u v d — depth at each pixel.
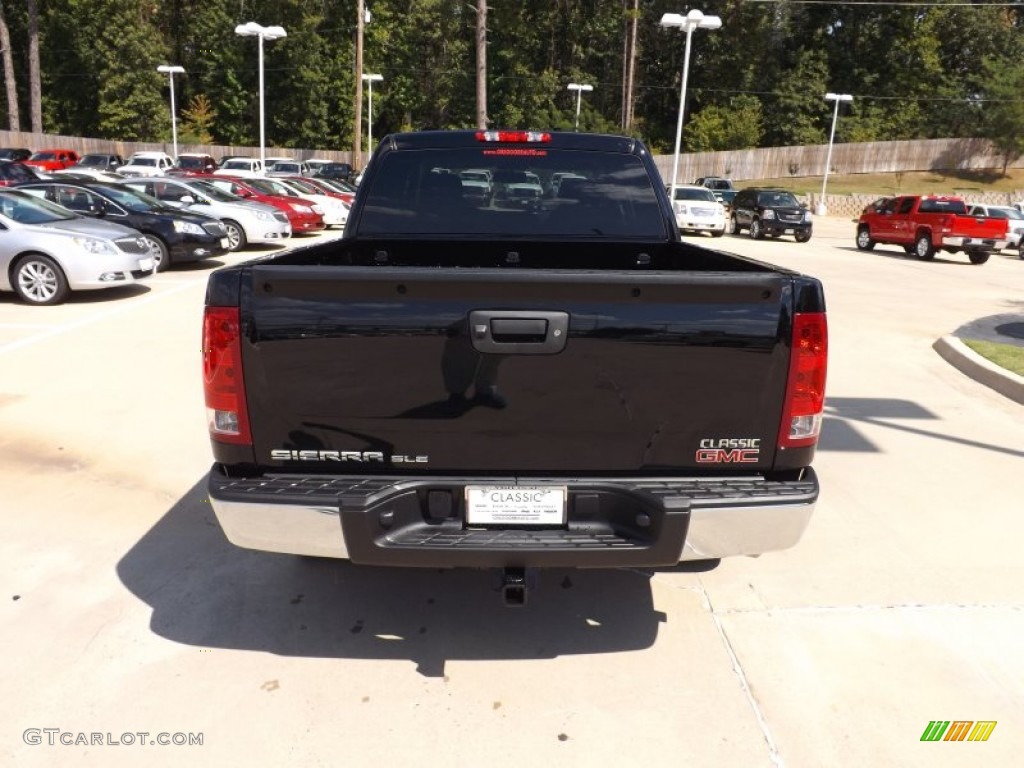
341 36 58.97
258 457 2.84
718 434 2.82
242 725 2.85
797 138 64.38
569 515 2.84
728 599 3.77
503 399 2.75
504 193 4.48
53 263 10.88
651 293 2.67
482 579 3.91
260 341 2.73
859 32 67.19
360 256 4.51
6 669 3.13
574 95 63.53
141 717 2.88
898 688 3.13
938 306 13.61
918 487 5.23
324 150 56.94
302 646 3.33
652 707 2.98
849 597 3.81
